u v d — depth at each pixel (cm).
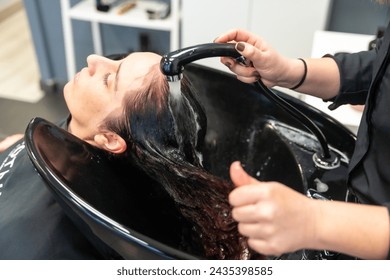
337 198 67
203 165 75
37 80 222
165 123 65
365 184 64
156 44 196
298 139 77
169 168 67
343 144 75
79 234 66
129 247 48
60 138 62
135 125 66
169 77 60
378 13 164
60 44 203
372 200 63
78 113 71
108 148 67
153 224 65
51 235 66
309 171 71
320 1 150
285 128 78
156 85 65
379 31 109
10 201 73
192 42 170
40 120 61
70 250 66
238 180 42
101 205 57
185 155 69
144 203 67
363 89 75
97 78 70
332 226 42
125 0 178
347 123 96
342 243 43
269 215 39
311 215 42
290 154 75
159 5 175
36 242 66
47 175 51
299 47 162
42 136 59
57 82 215
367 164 64
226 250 66
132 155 68
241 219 41
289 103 75
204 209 68
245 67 68
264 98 77
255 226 40
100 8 168
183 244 66
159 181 69
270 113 79
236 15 160
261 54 65
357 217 43
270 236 40
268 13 157
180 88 64
